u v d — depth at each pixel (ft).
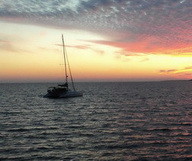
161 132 96.22
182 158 66.54
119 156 68.54
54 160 65.72
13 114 154.20
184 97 289.12
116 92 416.46
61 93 264.31
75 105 207.31
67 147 77.00
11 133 97.25
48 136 91.71
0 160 66.03
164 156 68.13
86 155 69.56
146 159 66.08
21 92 441.68
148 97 291.99
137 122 119.03
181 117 133.59
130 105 200.95
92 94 360.07
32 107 194.39
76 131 100.17
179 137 88.02
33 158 67.36
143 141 83.10
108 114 150.10
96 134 94.17
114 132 97.25
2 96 325.21
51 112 163.84
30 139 87.25
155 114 146.72
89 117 138.41
